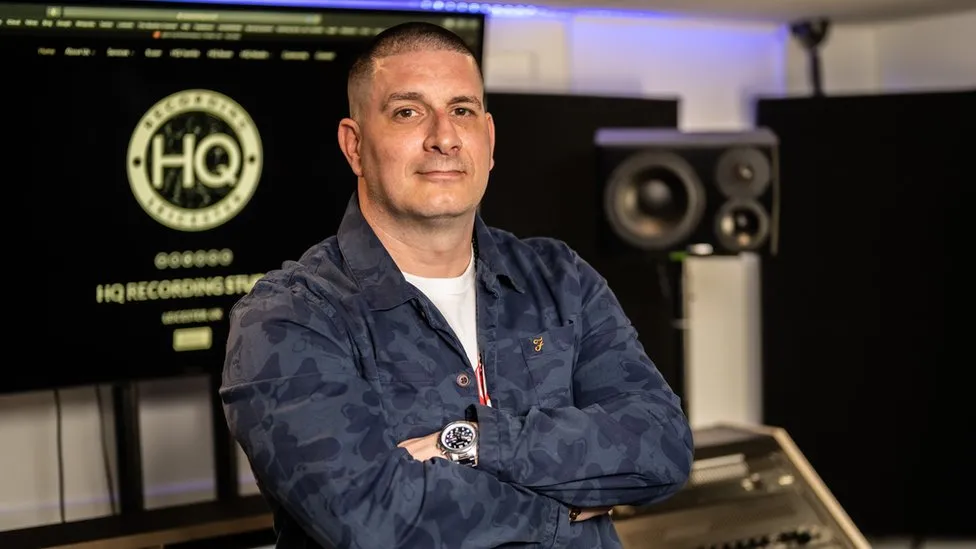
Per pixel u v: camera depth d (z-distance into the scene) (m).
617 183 3.19
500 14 3.63
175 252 2.89
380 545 1.53
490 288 1.79
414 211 1.70
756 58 4.20
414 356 1.70
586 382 1.83
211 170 2.90
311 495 1.54
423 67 1.72
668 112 3.72
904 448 4.02
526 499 1.61
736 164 3.18
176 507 2.85
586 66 3.87
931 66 4.18
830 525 2.82
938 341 3.98
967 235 3.94
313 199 3.04
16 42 2.62
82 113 2.73
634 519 2.71
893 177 3.98
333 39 2.97
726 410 4.24
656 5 3.52
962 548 4.00
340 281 1.73
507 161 3.49
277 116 2.96
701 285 4.18
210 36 2.84
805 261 4.02
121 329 2.84
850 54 4.37
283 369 1.59
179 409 3.29
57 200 2.73
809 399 4.07
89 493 3.18
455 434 1.63
